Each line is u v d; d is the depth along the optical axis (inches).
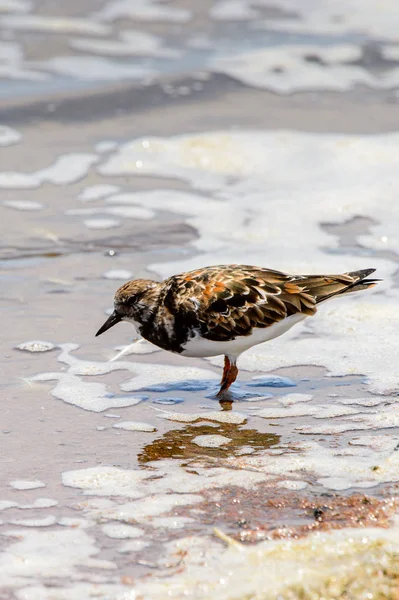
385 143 757.9
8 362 448.1
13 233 601.9
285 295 414.3
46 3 1077.1
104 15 1055.6
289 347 469.7
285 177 700.0
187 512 323.0
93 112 815.1
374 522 309.4
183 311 412.8
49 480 347.6
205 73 900.0
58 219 626.5
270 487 340.2
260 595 261.9
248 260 565.6
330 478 346.0
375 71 930.1
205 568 284.4
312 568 274.4
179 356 467.2
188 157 732.0
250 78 897.5
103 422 396.2
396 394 420.2
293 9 1100.5
